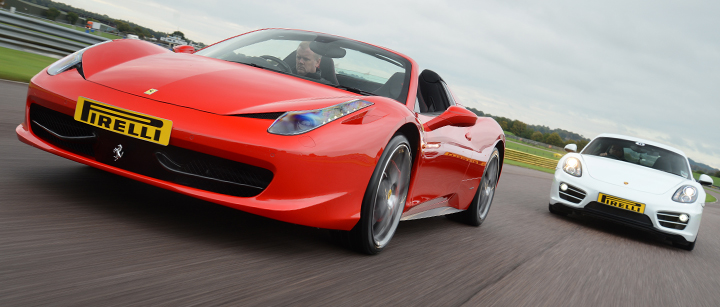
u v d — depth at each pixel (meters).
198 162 1.83
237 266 1.71
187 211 2.27
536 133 69.44
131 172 1.85
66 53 10.76
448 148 2.73
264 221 2.38
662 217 4.51
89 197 2.19
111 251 1.61
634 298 2.42
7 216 1.76
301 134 1.82
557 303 2.07
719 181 69.81
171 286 1.42
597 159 5.24
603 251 3.61
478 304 1.84
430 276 2.08
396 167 2.23
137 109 1.81
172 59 2.29
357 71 2.66
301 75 2.57
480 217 3.71
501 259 2.69
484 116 3.73
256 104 1.90
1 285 1.22
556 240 3.68
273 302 1.46
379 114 2.07
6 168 2.46
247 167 1.82
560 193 5.05
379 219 2.21
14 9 15.62
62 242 1.60
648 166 5.25
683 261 3.94
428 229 3.16
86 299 1.23
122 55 2.24
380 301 1.66
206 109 1.83
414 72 2.86
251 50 2.74
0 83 6.50
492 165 3.72
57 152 1.97
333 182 1.88
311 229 2.43
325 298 1.58
